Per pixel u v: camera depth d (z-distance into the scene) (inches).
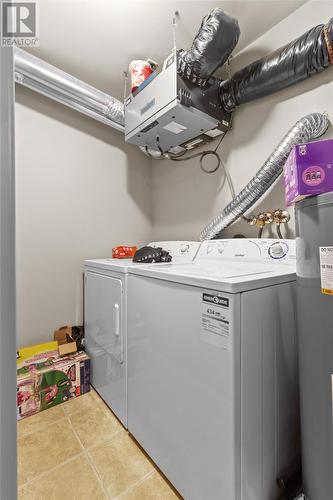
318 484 28.9
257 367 31.3
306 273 29.2
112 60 65.9
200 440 32.4
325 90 49.5
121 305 51.6
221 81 62.9
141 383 44.8
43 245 70.4
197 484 32.9
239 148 65.7
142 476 40.1
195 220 79.8
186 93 53.2
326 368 27.3
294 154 27.7
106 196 84.6
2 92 13.4
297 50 46.8
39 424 51.8
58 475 40.1
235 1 50.9
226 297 29.4
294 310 37.5
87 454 44.3
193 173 80.0
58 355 64.1
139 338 45.3
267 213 56.3
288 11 53.7
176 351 36.5
